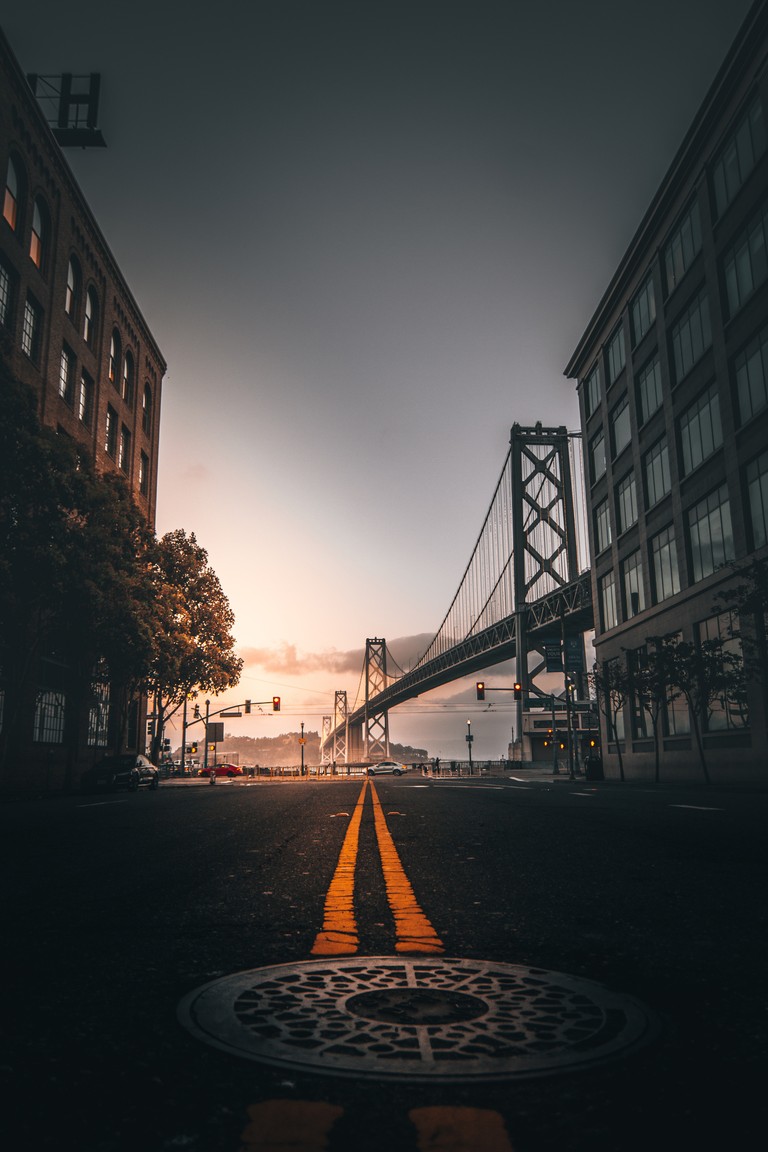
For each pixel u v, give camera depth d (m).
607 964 2.92
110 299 36.28
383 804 14.23
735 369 28.69
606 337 42.66
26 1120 1.63
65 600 22.73
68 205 31.16
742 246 28.30
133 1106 1.69
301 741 80.56
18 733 25.95
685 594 32.25
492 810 12.30
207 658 39.41
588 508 46.56
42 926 3.70
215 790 26.05
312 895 4.55
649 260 36.47
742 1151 1.48
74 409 31.97
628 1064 1.89
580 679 60.91
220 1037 2.07
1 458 19.67
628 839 7.73
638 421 38.31
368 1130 1.55
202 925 3.70
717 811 12.16
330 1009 2.28
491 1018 2.20
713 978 2.72
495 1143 1.50
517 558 89.12
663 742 34.88
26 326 27.94
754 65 27.22
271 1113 1.63
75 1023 2.24
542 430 93.81
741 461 27.89
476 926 3.63
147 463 43.53
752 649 25.36
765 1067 1.89
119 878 5.34
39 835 8.82
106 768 26.19
